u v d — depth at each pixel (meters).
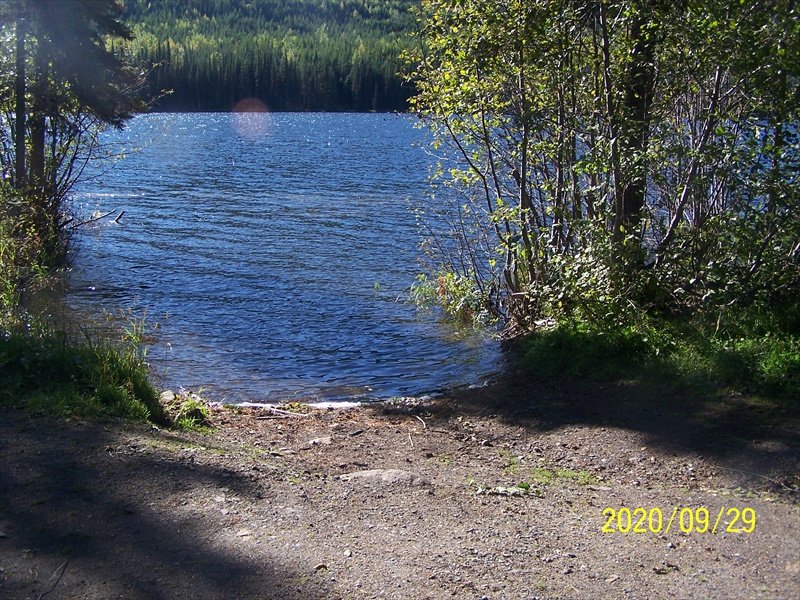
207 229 22.19
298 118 97.94
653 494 5.48
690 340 8.54
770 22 8.71
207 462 5.55
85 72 16.91
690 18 8.84
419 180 35.75
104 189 30.66
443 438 7.16
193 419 7.11
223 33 142.62
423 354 10.77
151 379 9.23
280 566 4.13
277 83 110.75
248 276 16.22
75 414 6.28
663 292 9.31
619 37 9.84
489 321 12.19
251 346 11.16
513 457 6.57
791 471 5.72
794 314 8.94
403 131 76.06
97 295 14.27
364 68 109.88
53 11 16.23
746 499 5.34
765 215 9.03
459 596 3.88
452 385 9.30
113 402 6.69
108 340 9.87
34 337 7.62
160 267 17.00
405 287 15.23
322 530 4.60
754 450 6.13
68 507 4.70
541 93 10.14
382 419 7.87
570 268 9.27
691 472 5.91
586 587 4.00
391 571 4.12
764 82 8.80
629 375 8.12
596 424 7.11
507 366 9.80
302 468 5.86
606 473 6.07
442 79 10.20
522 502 5.27
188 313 13.10
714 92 9.45
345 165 43.12
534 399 8.09
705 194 9.56
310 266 17.33
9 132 17.81
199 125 80.75
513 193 11.26
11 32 16.41
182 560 4.15
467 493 5.40
